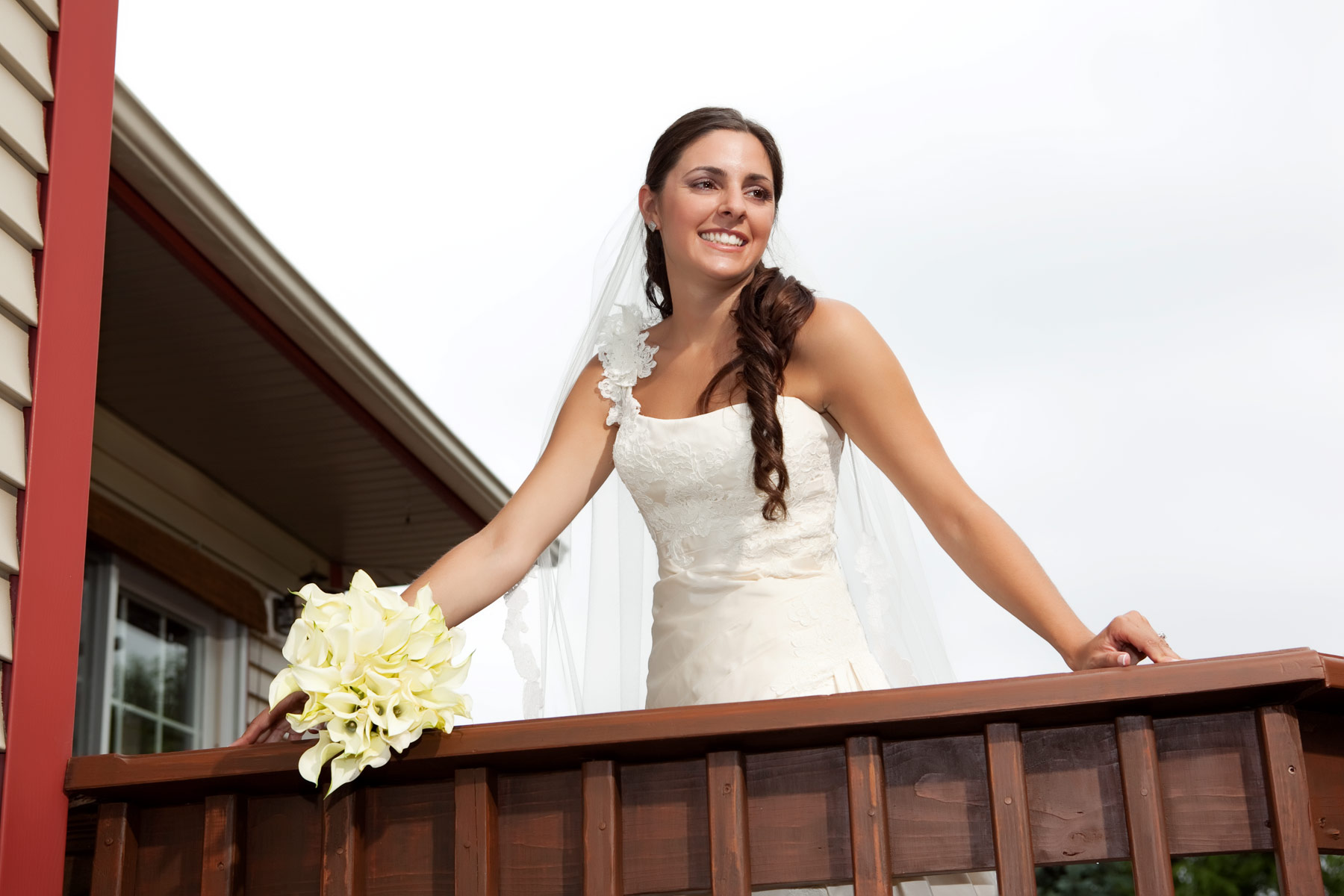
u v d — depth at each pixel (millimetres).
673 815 1688
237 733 5969
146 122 3553
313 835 1806
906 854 1605
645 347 2445
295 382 4816
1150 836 1483
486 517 5941
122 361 4656
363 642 1696
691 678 2252
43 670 1883
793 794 1656
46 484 1952
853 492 2512
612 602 2613
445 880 1737
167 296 4215
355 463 5559
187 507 5656
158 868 1854
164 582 5594
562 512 2441
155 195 3746
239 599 6008
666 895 1676
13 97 2016
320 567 6730
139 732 5414
